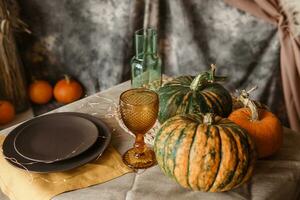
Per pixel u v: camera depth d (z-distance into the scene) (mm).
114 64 1942
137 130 921
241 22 1639
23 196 873
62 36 1964
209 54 1770
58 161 907
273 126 927
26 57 2031
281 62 1574
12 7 1890
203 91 985
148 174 907
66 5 1884
